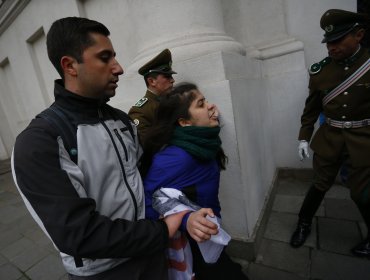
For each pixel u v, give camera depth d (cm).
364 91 153
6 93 696
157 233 81
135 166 98
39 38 477
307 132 197
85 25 76
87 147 79
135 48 293
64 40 75
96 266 85
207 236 83
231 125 164
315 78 175
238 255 192
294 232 204
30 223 317
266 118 270
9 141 758
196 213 88
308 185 290
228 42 199
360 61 153
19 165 69
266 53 285
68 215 67
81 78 78
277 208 254
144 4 202
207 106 111
